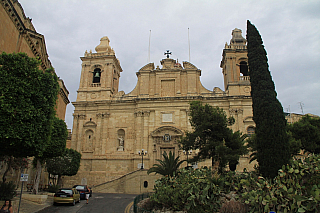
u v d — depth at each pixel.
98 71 52.53
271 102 22.53
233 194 19.19
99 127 48.03
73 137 48.12
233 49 49.78
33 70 18.67
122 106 48.91
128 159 45.72
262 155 21.34
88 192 30.59
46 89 19.38
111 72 51.19
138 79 50.78
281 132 21.36
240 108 45.72
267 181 17.89
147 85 49.34
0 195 18.53
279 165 20.36
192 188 18.69
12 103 17.17
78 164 41.56
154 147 45.09
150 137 45.91
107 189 39.22
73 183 45.12
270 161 20.66
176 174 26.08
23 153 18.48
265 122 21.91
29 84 18.08
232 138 28.61
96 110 49.34
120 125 48.03
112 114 48.78
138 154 45.12
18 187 31.67
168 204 19.44
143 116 47.22
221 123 28.92
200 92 48.69
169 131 45.56
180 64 52.03
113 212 20.73
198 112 29.98
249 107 45.88
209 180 19.03
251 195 16.77
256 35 26.11
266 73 24.06
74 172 40.47
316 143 33.12
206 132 29.97
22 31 26.61
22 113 17.27
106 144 47.09
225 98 46.50
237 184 19.39
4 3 22.42
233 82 48.19
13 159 24.81
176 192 19.28
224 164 26.45
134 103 48.75
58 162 35.81
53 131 27.98
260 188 17.28
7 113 16.69
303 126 33.38
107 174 45.00
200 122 29.64
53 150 27.69
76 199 25.05
